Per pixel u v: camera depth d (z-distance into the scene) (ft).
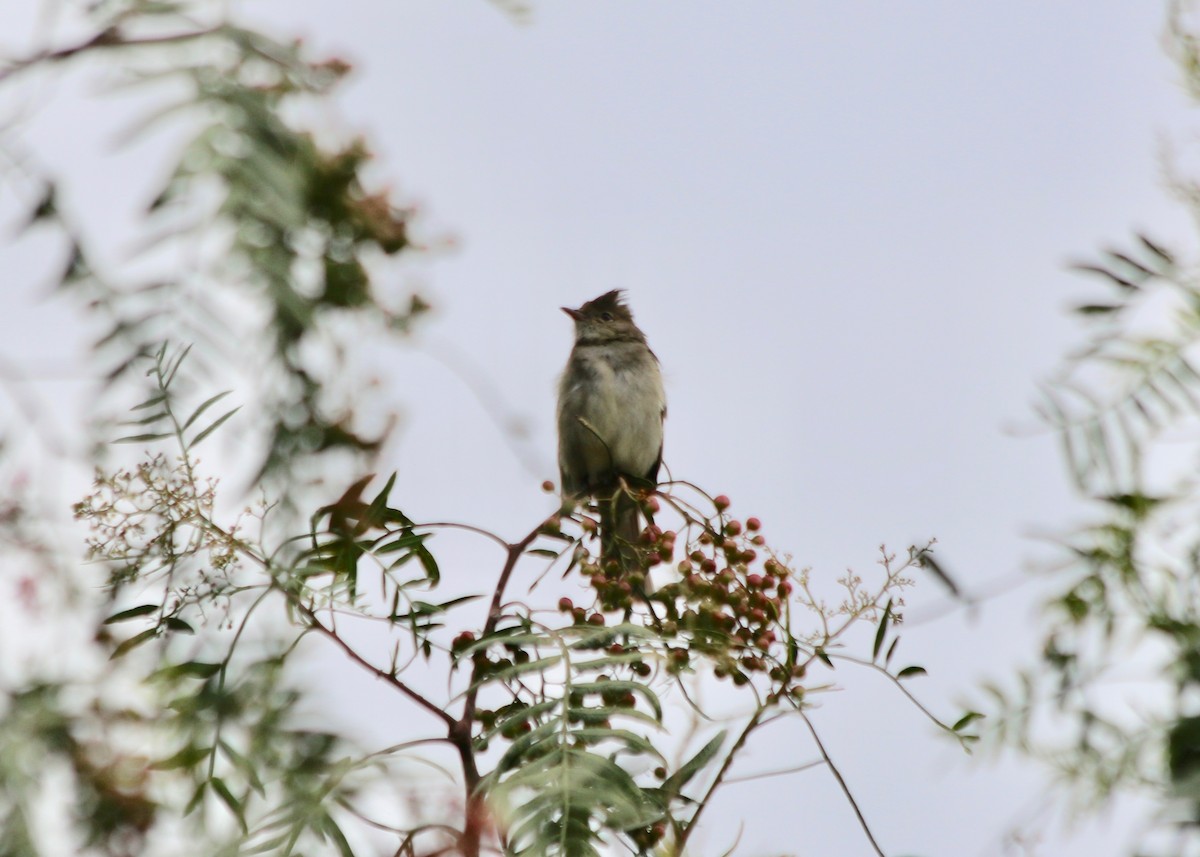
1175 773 12.33
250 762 13.53
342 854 13.84
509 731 19.01
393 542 19.42
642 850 18.71
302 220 8.52
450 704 17.69
